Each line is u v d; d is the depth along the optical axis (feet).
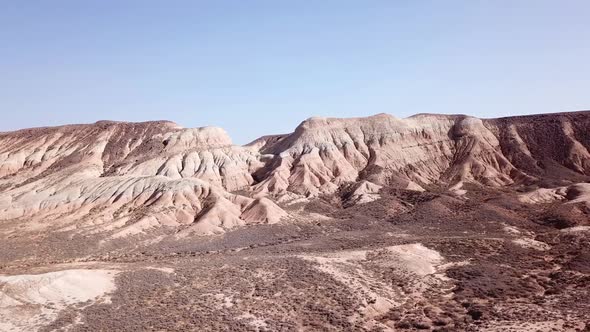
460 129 558.15
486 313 164.96
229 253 265.75
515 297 185.37
